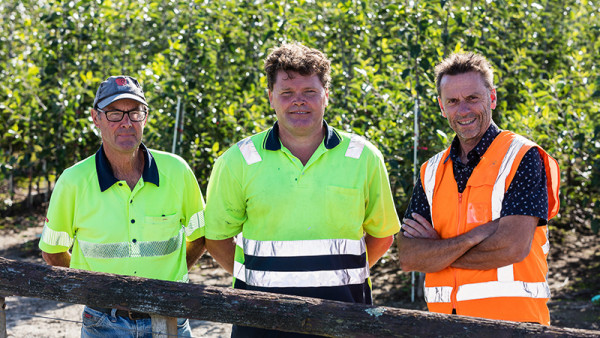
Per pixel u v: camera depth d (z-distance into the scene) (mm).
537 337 1978
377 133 6391
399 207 6332
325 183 2736
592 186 6504
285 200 2732
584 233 7875
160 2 9547
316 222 2736
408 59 7152
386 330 2102
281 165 2758
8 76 9742
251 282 2803
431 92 6238
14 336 5188
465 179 2723
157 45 10117
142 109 2918
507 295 2588
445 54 6730
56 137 8398
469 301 2648
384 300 6160
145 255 2926
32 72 8492
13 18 11312
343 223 2760
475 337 2023
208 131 7734
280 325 2215
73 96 8117
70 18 8367
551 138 6438
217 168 2889
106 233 2902
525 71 7441
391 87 7281
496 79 6902
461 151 2787
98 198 2912
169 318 2402
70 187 2914
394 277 6742
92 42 8531
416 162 6102
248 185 2779
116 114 2838
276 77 2703
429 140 6188
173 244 2988
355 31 8133
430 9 6664
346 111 6895
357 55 8172
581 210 7676
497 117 6742
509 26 7926
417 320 2086
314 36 8664
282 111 2705
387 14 7523
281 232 2744
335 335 2164
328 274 2729
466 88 2674
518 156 2607
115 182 2912
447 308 2725
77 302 2391
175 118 7617
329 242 2744
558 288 6293
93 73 8641
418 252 2730
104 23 8898
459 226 2703
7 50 11336
